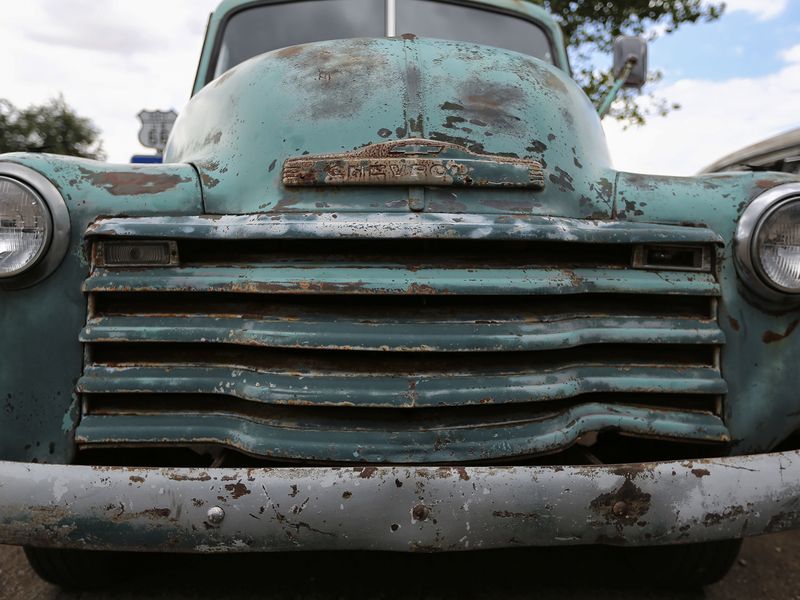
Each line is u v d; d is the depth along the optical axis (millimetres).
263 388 1565
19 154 1651
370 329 1568
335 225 1562
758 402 1724
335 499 1411
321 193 1692
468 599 2047
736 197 1759
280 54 2150
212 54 2990
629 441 1904
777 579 2277
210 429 1605
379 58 2057
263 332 1572
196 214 1711
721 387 1695
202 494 1420
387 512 1413
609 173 1929
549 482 1443
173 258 1618
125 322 1612
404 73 1987
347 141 1836
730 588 2201
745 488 1521
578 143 1985
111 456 1755
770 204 1674
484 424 1599
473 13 3090
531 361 1648
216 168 1845
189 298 1648
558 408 1656
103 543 1440
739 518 1511
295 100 1935
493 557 2318
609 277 1690
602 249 1727
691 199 1779
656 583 2154
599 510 1454
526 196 1751
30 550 1928
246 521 1413
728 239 1730
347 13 2984
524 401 1586
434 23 3002
